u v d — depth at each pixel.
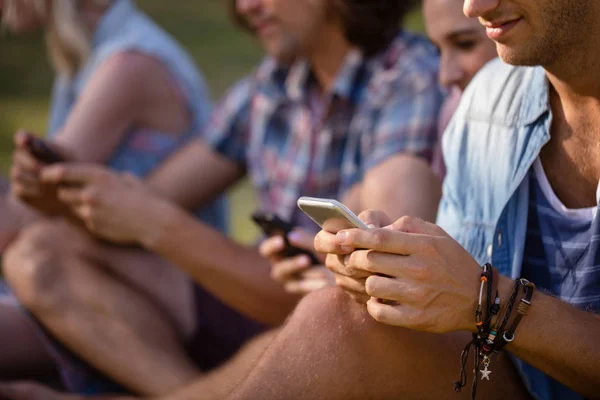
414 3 3.77
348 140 3.65
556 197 2.37
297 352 2.25
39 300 3.53
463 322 2.18
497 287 2.19
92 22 4.53
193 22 12.28
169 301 3.74
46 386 3.73
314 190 3.74
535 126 2.41
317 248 2.23
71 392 3.64
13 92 9.90
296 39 3.70
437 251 2.15
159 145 4.38
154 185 4.15
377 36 3.62
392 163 3.33
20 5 4.63
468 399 2.32
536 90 2.43
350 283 2.23
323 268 3.23
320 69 3.75
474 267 2.18
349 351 2.24
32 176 3.70
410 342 2.26
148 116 4.36
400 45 3.64
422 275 2.13
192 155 4.18
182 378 3.48
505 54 2.23
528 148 2.40
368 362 2.25
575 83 2.27
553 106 2.40
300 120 3.80
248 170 4.18
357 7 3.56
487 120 2.53
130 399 3.34
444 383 2.30
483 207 2.51
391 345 2.25
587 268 2.32
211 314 3.78
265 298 3.47
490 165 2.50
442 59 3.09
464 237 2.53
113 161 4.34
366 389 2.25
